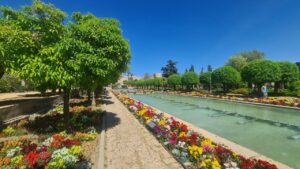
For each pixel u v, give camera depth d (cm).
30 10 705
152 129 880
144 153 635
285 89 3102
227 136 984
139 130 921
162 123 909
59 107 1446
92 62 707
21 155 546
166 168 531
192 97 3538
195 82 5056
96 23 798
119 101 2408
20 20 697
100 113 1293
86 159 563
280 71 2864
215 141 764
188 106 2231
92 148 665
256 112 1727
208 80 4341
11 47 655
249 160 520
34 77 670
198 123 1289
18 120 977
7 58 662
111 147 690
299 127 1165
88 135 775
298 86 2798
